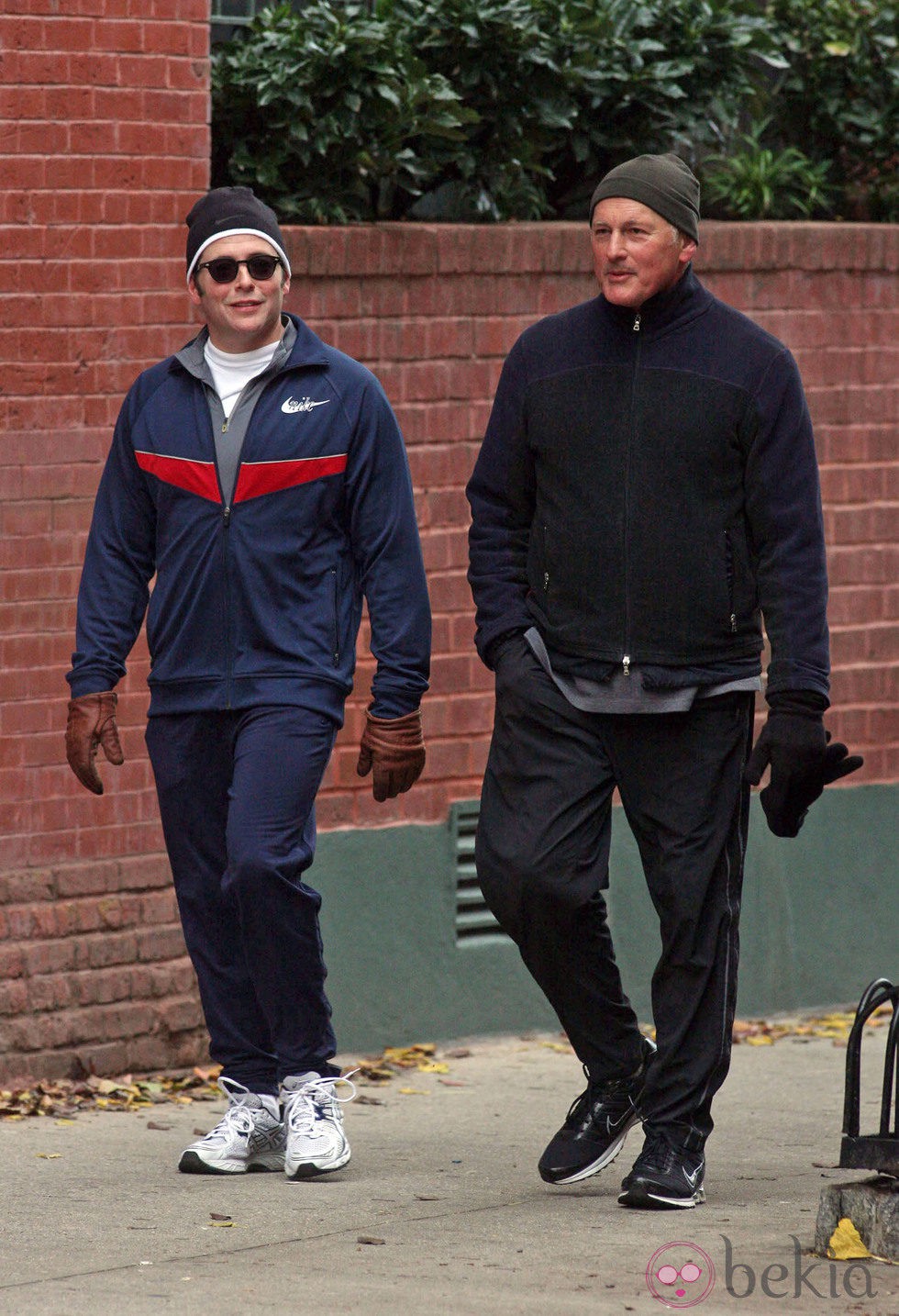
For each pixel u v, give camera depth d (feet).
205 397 66.59
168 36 86.48
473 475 66.18
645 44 102.63
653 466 62.03
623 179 61.36
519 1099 87.10
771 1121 82.48
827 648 62.49
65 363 85.15
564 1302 51.98
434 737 96.68
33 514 84.79
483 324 96.99
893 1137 57.00
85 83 84.79
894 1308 51.70
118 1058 87.76
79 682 68.28
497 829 63.52
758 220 109.70
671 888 62.54
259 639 66.08
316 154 94.99
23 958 85.25
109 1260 57.21
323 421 66.08
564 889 62.34
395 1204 64.44
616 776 63.77
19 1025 85.20
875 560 108.37
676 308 62.23
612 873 102.06
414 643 67.36
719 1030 63.00
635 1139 76.54
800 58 112.37
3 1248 58.75
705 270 103.19
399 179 98.27
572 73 100.17
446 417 96.17
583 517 62.75
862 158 114.42
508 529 65.67
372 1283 54.19
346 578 67.46
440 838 97.14
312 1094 68.08
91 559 68.90
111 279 85.97
